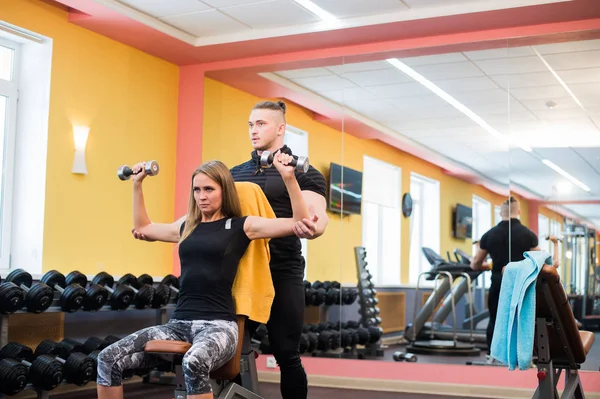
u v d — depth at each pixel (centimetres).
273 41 533
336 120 596
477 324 535
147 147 564
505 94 525
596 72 498
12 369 381
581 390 342
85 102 507
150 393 472
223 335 242
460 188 545
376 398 471
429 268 555
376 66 557
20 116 484
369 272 575
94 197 514
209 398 235
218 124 606
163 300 488
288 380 290
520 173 522
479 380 494
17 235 478
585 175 503
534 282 288
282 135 294
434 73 542
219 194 257
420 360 534
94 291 439
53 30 483
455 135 546
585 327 496
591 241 498
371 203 580
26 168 479
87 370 414
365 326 568
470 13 465
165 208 580
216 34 539
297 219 242
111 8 471
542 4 446
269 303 262
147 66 566
